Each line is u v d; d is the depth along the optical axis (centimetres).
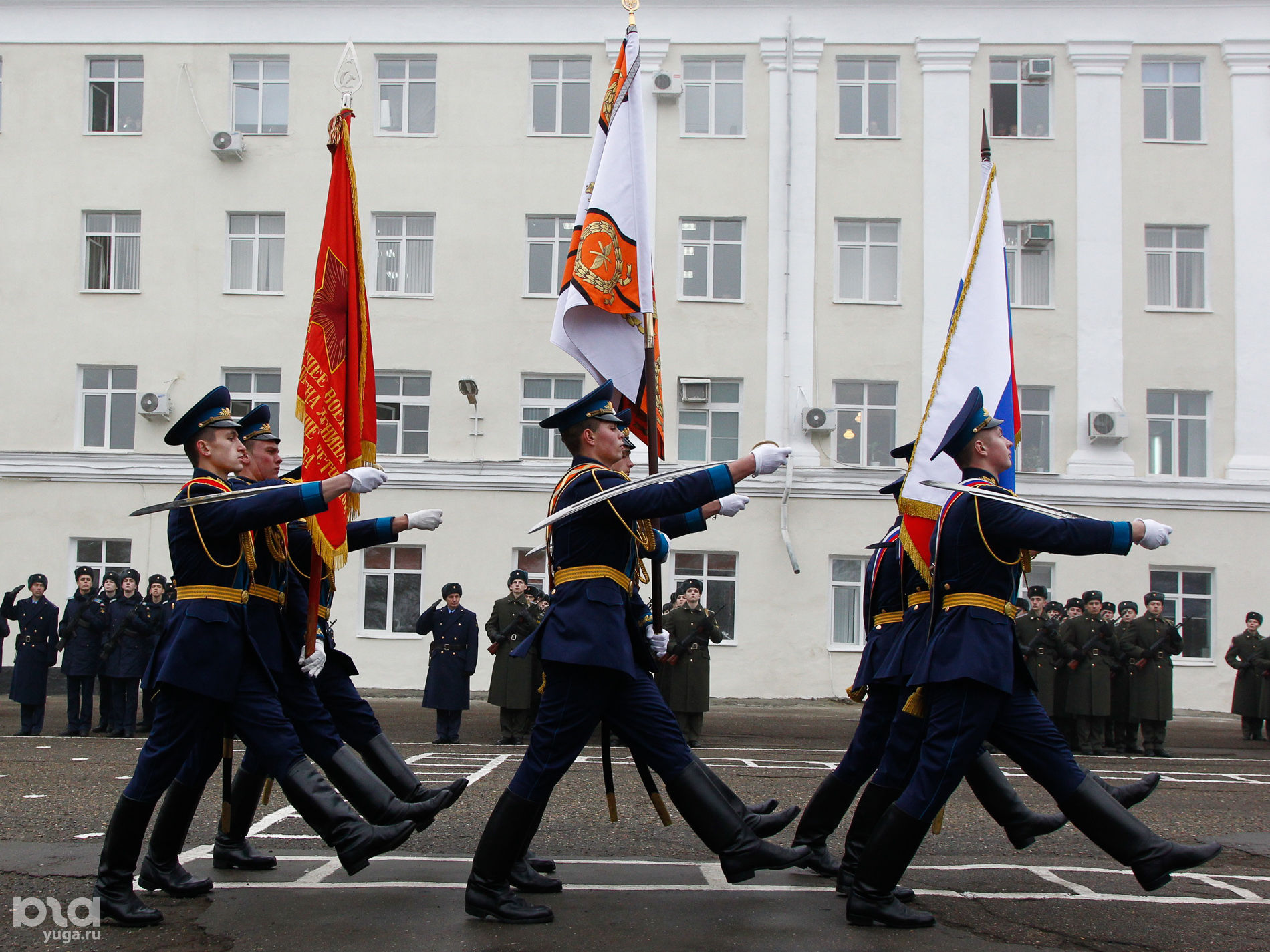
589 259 557
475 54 2044
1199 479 1941
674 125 2016
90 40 2069
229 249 2045
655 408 541
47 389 2034
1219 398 1967
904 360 1981
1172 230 2005
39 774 938
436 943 406
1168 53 2005
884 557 575
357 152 2039
